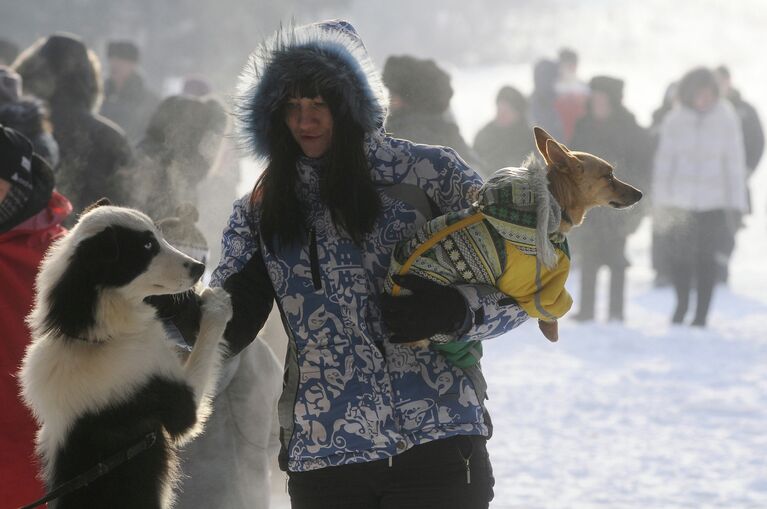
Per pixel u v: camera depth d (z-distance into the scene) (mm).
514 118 26531
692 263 26250
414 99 18250
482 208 7625
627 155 26625
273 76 7805
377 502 7754
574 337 24875
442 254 7590
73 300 7637
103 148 15766
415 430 7633
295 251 7852
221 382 9383
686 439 16500
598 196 8500
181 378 7902
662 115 31844
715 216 25891
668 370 21281
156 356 7855
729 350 23281
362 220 7758
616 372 21141
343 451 7656
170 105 15969
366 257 7828
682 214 25938
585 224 26531
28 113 14336
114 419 7738
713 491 14086
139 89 28547
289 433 7867
